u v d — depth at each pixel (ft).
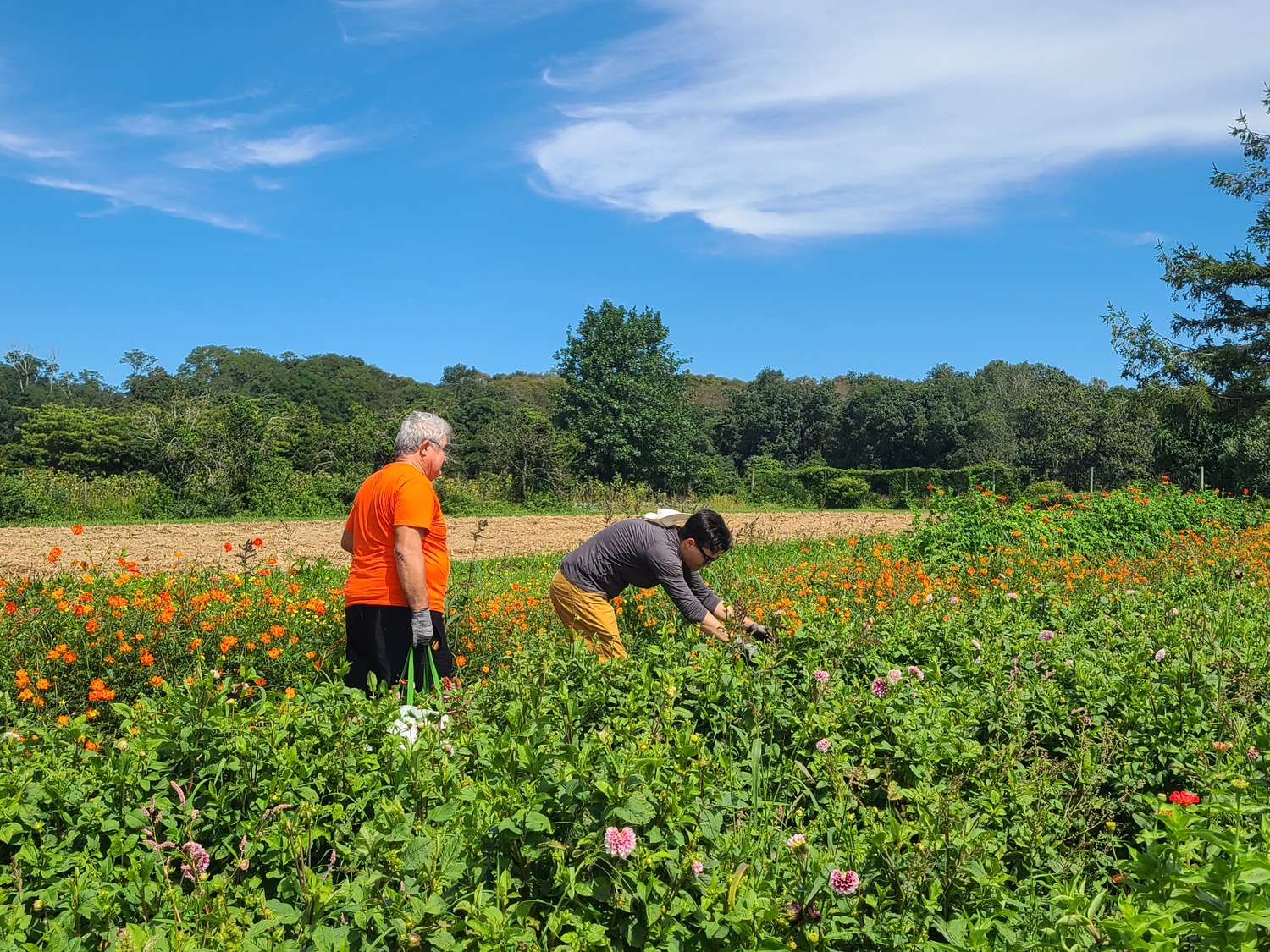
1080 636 15.52
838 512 120.67
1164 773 11.01
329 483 94.12
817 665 12.49
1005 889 7.68
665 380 154.71
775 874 7.16
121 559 23.21
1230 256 104.01
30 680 16.17
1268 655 13.52
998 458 209.97
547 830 7.15
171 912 6.82
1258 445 93.91
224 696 9.47
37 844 7.90
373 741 9.52
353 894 6.71
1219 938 5.94
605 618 15.87
